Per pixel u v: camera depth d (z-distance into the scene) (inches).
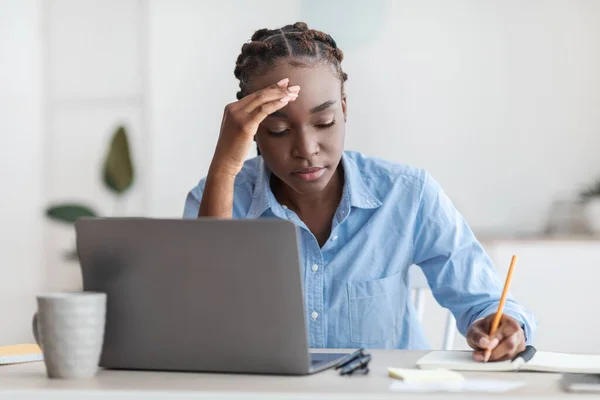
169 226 37.9
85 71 164.7
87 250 39.6
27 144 165.0
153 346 39.4
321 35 56.7
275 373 38.0
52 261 165.5
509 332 42.8
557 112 143.0
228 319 38.1
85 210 155.9
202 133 159.2
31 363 45.5
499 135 144.6
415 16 146.9
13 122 163.6
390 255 60.3
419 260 61.0
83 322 37.4
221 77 158.4
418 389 33.3
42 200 166.2
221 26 157.6
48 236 165.8
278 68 54.7
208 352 38.6
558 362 40.9
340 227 60.5
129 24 162.1
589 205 133.8
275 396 32.0
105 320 39.2
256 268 37.2
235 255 37.3
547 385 35.2
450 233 59.8
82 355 37.4
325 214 60.7
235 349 38.2
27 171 165.3
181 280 38.4
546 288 111.7
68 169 165.8
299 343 37.4
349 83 149.2
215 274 37.8
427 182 61.2
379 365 41.7
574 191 142.3
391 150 148.3
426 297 105.0
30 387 35.2
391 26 147.7
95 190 164.9
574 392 33.0
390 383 35.2
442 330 104.3
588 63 141.9
